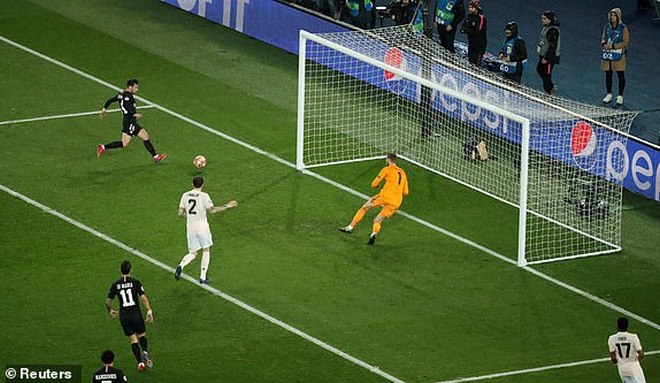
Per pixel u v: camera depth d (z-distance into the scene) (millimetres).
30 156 84250
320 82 94375
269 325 68500
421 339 67938
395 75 89938
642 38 101125
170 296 70688
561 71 96500
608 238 78188
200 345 66750
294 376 64562
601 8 105500
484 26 91312
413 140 88062
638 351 62344
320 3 99938
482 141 86000
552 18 88812
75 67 96375
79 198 79688
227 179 82688
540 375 65250
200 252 74812
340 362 65750
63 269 72562
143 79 95312
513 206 81125
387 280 72938
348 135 88688
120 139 87000
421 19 92812
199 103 92250
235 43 101375
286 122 90188
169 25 103875
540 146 83812
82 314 68812
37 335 67000
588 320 70125
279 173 83812
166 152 85500
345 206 80312
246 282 72125
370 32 92000
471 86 86375
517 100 84812
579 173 82438
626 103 92125
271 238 76562
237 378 64250
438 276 73562
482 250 76250
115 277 72062
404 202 81312
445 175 84312
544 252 76438
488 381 64625
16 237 75312
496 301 71500
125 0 108062
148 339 67062
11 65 96125
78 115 89750
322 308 70188
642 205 82000
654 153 81938
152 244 75312
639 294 72688
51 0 107312
